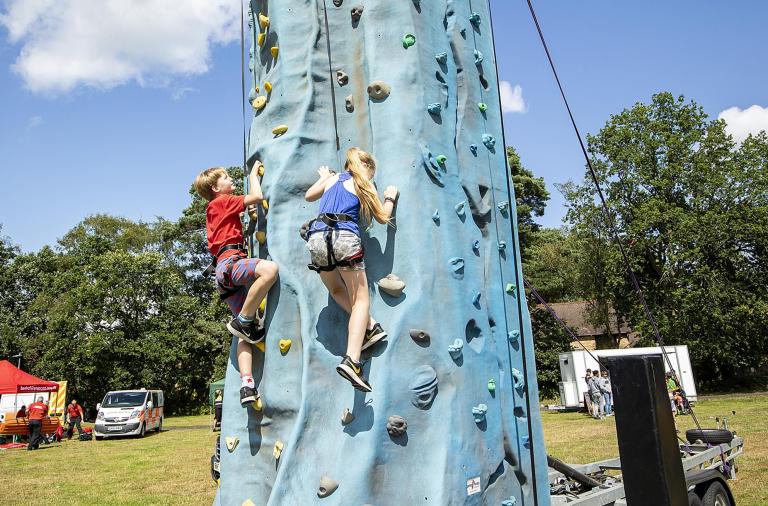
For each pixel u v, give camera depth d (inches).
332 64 178.4
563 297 1609.3
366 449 136.3
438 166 166.2
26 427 842.8
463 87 190.1
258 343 159.9
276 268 152.3
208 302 1824.6
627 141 1453.0
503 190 194.2
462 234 167.5
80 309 1477.6
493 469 151.9
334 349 153.5
